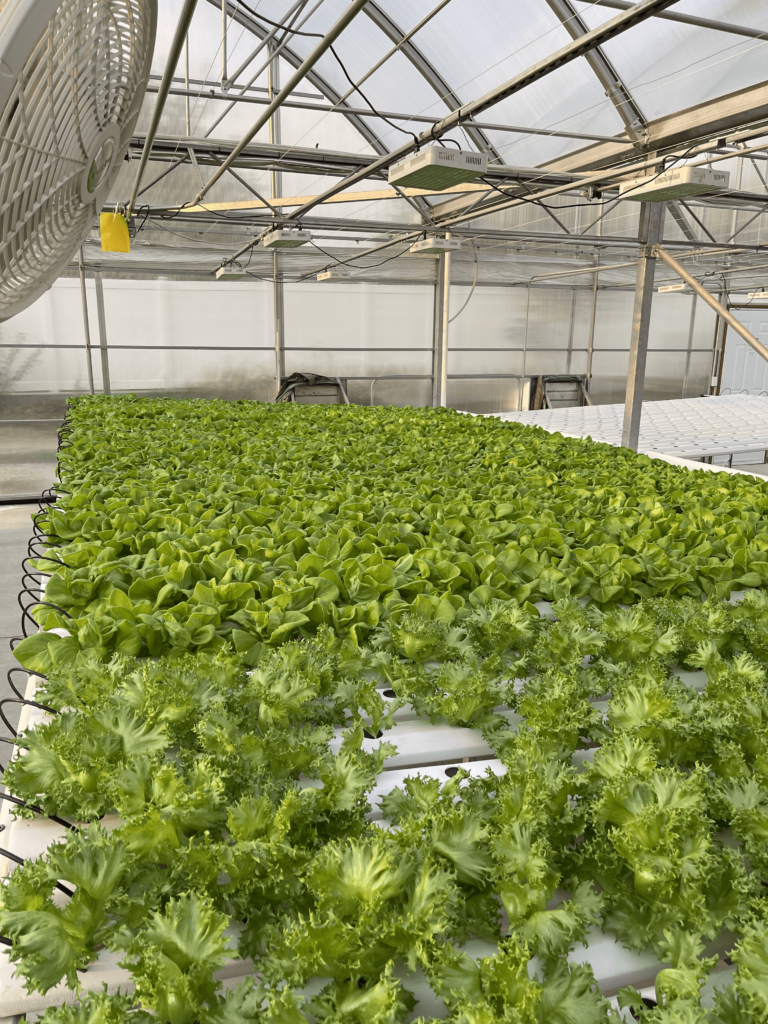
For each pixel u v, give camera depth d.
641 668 2.16
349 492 4.12
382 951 1.23
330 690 2.06
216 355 15.88
